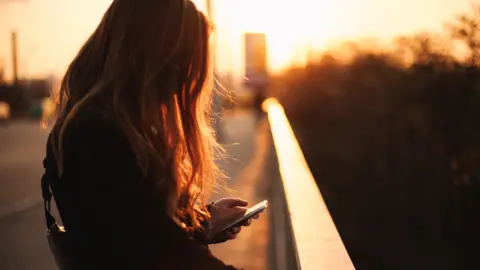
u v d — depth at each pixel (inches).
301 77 818.2
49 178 63.6
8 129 1691.7
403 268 450.6
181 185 72.9
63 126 61.6
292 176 221.3
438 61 502.0
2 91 2443.4
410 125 508.4
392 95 546.3
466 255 440.8
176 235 60.9
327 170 599.2
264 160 689.0
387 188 517.0
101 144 60.5
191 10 69.9
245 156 746.8
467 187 464.8
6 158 882.8
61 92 71.8
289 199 167.6
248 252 285.6
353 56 661.3
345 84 640.4
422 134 498.3
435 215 474.6
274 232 307.3
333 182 579.5
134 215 59.8
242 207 85.0
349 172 569.0
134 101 66.5
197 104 73.2
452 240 455.5
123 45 67.5
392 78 559.2
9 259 306.2
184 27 68.9
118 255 59.3
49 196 67.7
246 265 264.5
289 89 988.6
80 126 61.1
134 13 68.2
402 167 510.6
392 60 596.7
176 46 68.4
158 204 61.2
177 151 70.5
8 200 496.4
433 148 489.1
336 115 634.2
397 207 500.4
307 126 722.2
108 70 66.9
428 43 513.7
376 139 549.6
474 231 452.4
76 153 60.5
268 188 485.7
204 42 71.1
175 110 70.1
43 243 341.7
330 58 721.0
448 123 482.0
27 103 2448.3
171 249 60.4
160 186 61.8
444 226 465.7
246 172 589.6
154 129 67.1
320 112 671.1
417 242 468.8
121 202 59.6
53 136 65.4
